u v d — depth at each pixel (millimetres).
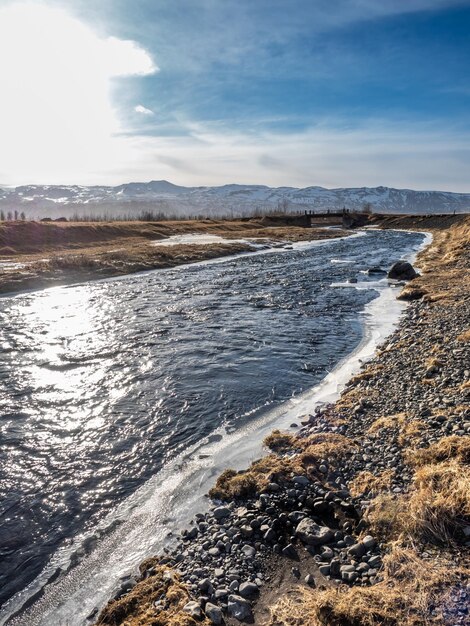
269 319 22812
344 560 6227
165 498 8523
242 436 10906
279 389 13930
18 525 8008
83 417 12180
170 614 5480
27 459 10125
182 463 9820
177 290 31453
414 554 5859
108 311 24812
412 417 10086
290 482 8242
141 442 10867
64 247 57562
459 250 42656
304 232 93688
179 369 15703
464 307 20984
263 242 70250
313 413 11945
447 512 6383
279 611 5438
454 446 8008
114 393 13742
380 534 6605
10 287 31156
